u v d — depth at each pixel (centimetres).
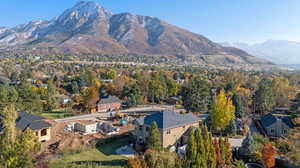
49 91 6544
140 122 3531
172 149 3241
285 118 4466
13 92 4762
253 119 5331
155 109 6375
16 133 1722
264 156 2575
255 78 9569
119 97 7750
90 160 2828
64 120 5019
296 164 2361
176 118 3597
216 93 7131
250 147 2848
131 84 7725
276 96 6719
